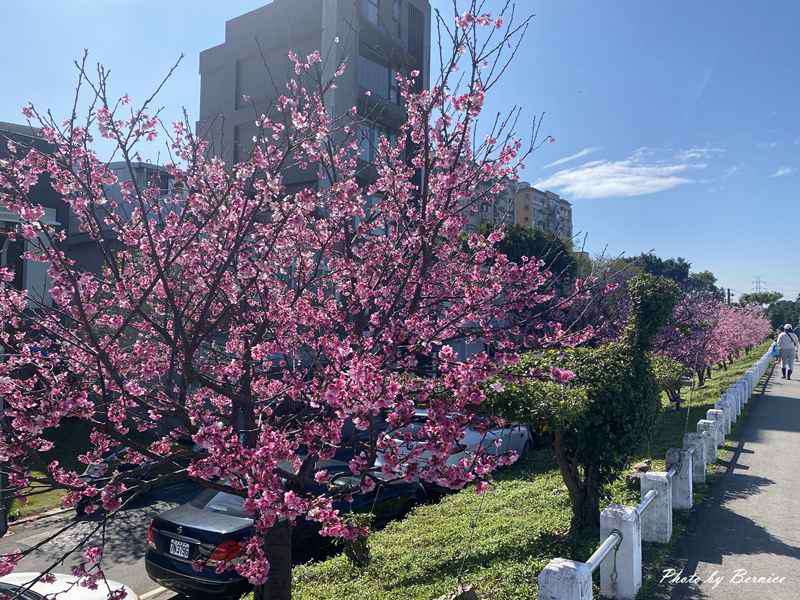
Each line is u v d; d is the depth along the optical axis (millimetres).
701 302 22891
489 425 4570
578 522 7242
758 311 50625
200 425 4148
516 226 22500
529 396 6094
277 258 5664
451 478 4250
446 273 6039
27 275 8445
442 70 4891
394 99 21844
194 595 7055
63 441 12914
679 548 6723
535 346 5293
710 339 19156
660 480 6914
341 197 5180
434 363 4707
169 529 6992
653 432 9117
